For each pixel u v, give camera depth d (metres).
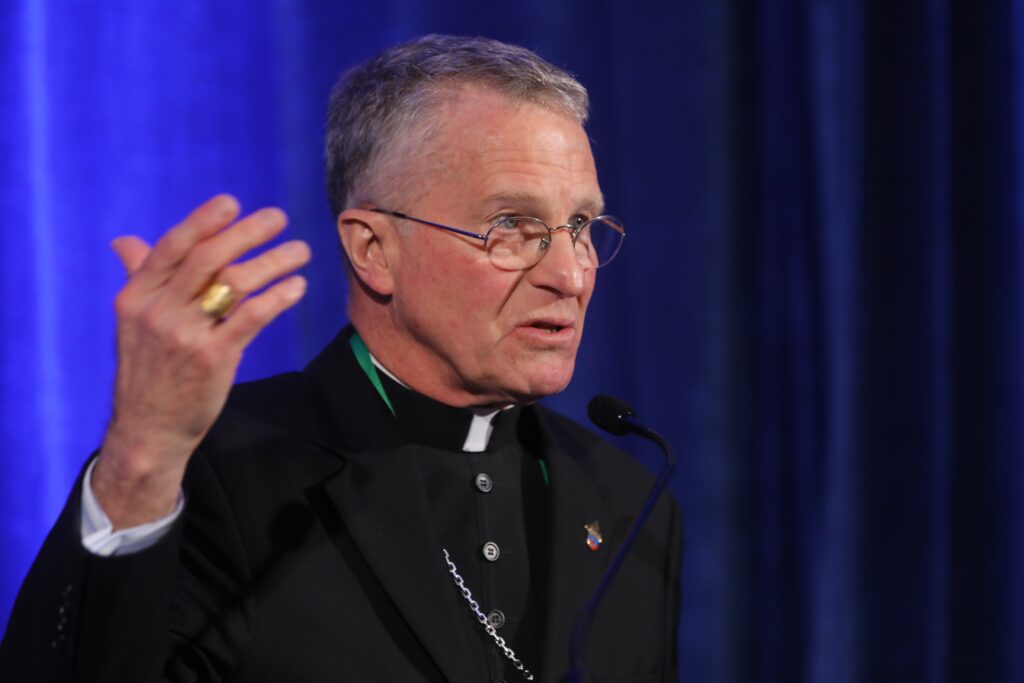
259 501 4.84
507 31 8.89
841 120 9.64
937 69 9.63
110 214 8.06
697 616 9.49
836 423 9.55
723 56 9.52
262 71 8.62
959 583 10.04
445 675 4.61
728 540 9.52
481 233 4.91
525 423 5.76
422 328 5.06
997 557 9.93
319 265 8.56
